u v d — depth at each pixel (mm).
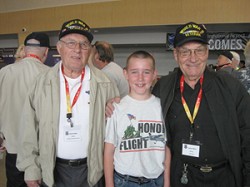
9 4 8070
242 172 1494
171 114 1549
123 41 7148
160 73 7227
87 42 1553
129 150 1469
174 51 1571
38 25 7816
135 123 1490
